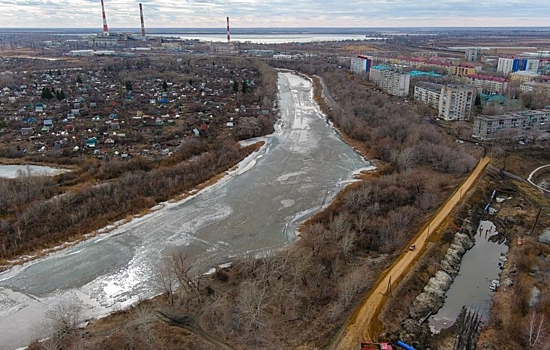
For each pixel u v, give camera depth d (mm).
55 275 69062
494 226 87312
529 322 56219
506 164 115625
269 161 122750
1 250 73312
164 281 63500
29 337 55750
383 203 90188
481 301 64000
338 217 80938
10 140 126500
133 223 85688
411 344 53625
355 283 61406
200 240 79625
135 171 102938
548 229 84062
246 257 71938
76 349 50656
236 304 59156
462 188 99000
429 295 63844
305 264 67938
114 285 66750
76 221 83312
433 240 76812
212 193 100688
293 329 54625
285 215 89562
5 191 88875
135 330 54594
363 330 54156
